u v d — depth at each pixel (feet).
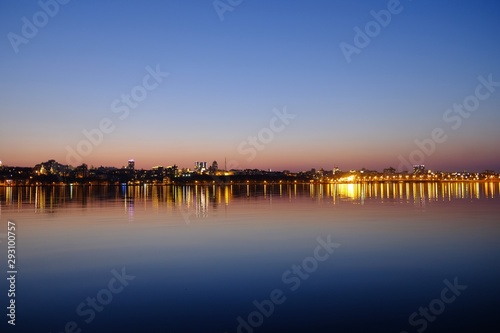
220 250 77.20
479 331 39.65
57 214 144.36
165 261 68.33
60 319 43.37
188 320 42.80
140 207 179.11
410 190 379.96
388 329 40.37
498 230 99.91
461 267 63.36
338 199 237.25
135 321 42.55
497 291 51.57
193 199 245.65
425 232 97.66
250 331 39.91
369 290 52.37
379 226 109.09
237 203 205.57
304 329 40.42
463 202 201.26
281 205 190.08
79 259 69.82
